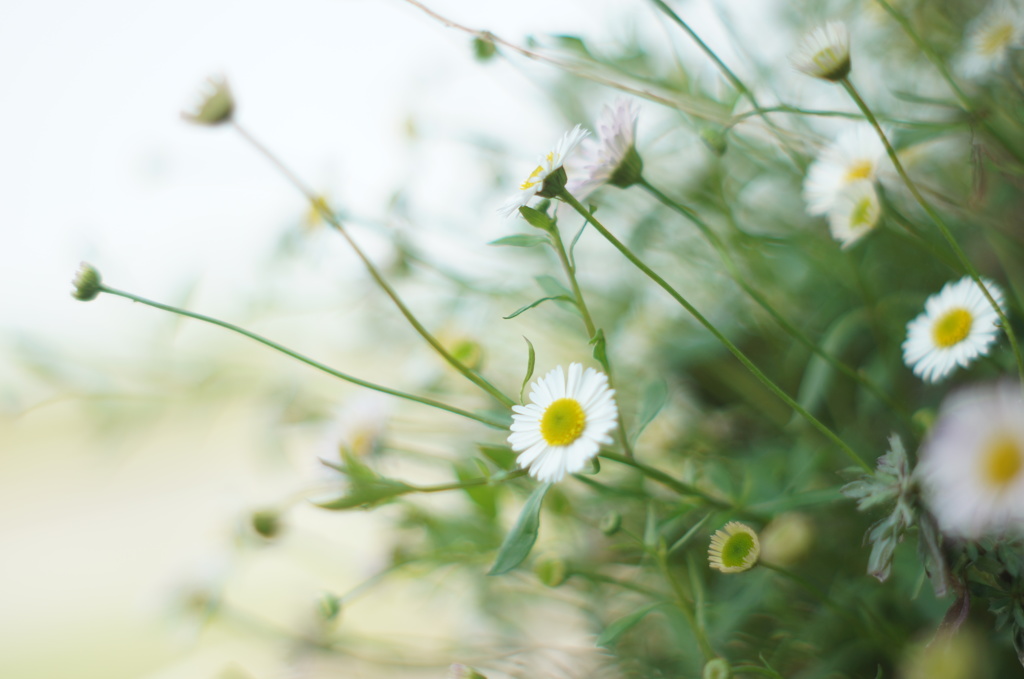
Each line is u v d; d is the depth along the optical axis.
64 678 0.53
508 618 0.38
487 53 0.35
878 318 0.34
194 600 0.39
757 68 0.34
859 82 0.38
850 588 0.31
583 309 0.27
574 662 0.35
